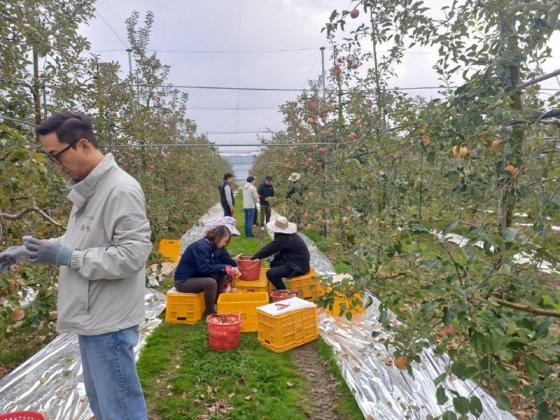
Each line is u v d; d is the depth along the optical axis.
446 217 2.24
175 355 3.83
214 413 2.91
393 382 3.18
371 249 2.65
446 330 1.91
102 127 6.05
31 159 2.16
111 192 1.83
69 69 4.79
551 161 2.24
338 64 7.01
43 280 3.31
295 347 3.94
